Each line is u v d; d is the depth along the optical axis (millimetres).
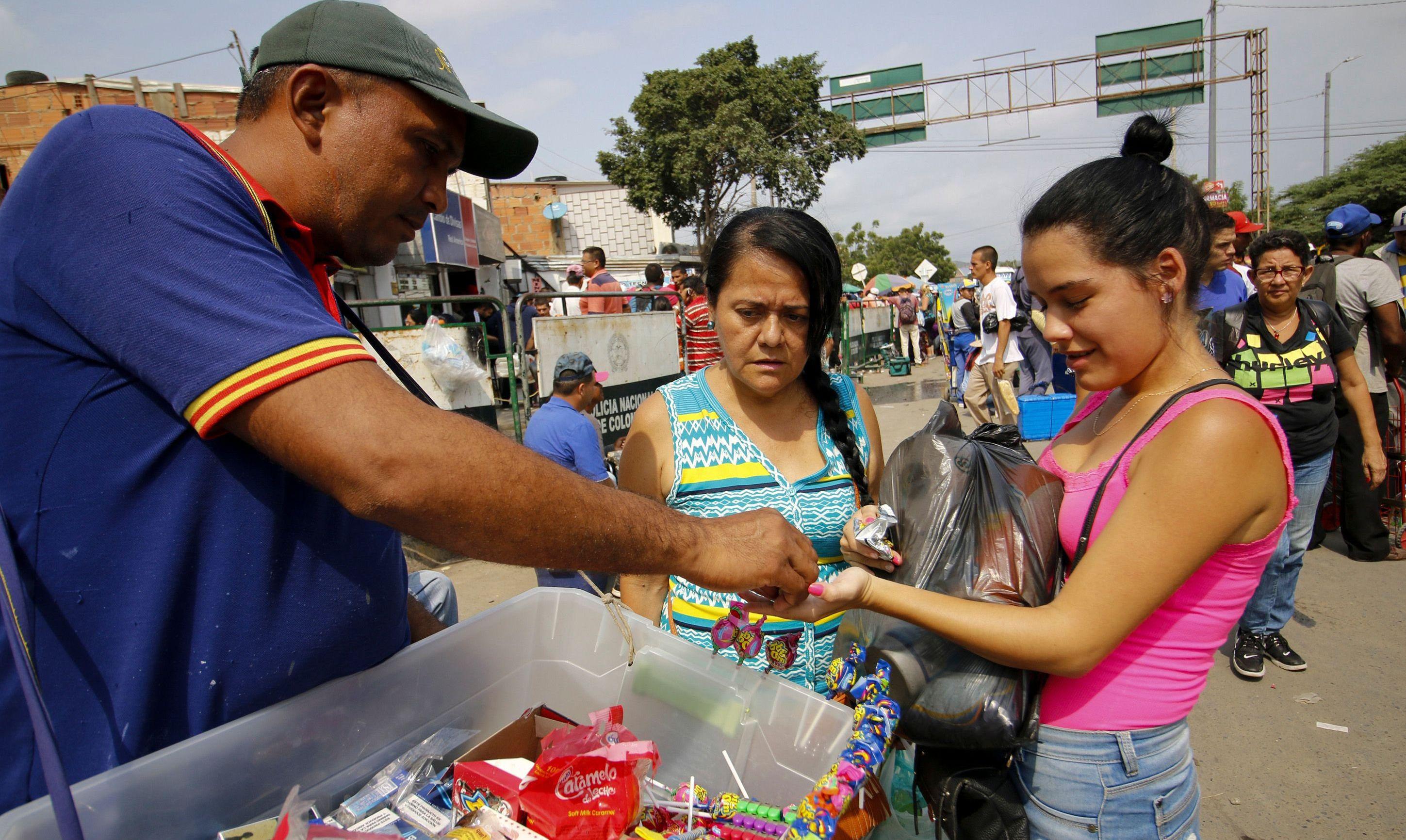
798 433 1867
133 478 1022
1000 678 1225
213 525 1060
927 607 1205
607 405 6684
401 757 1235
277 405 911
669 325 7738
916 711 1263
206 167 1046
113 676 1046
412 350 5754
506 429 7730
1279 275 3463
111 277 938
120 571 1036
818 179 26453
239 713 1119
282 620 1126
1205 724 3170
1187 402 1200
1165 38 26266
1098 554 1179
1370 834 2480
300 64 1150
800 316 1647
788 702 1269
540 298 6285
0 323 1012
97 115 1038
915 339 20000
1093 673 1312
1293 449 3391
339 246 1283
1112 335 1238
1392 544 4703
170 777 966
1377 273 4488
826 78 28281
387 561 1279
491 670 1402
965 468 1358
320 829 902
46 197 989
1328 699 3264
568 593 1494
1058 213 1242
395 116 1181
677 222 25984
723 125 23609
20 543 1001
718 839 1127
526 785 1087
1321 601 4203
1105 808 1317
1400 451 4641
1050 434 7605
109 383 1002
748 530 1257
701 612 1799
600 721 1182
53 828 871
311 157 1178
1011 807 1326
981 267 7855
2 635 1007
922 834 1417
